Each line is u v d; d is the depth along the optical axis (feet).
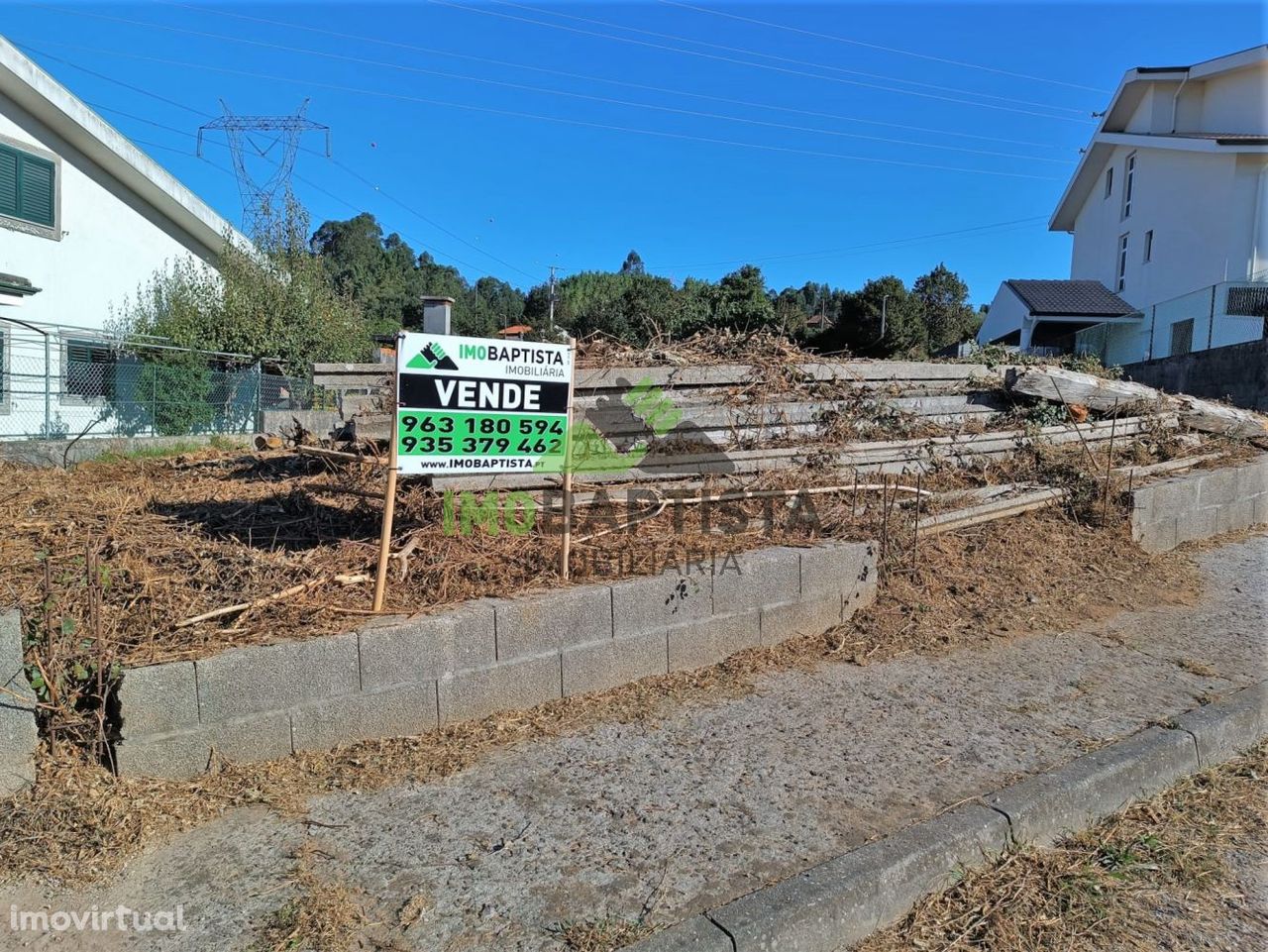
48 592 10.24
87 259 46.09
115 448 34.12
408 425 11.83
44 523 15.28
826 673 13.64
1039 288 83.46
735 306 105.09
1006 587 17.11
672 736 11.30
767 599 14.40
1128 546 19.74
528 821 9.17
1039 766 10.49
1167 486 20.99
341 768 10.15
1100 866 9.09
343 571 12.60
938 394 23.18
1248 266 64.64
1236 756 11.94
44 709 9.31
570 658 12.28
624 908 7.70
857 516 17.67
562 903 7.78
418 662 10.99
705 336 21.50
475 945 7.23
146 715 9.35
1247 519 24.00
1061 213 95.55
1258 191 64.49
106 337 45.14
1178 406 27.27
